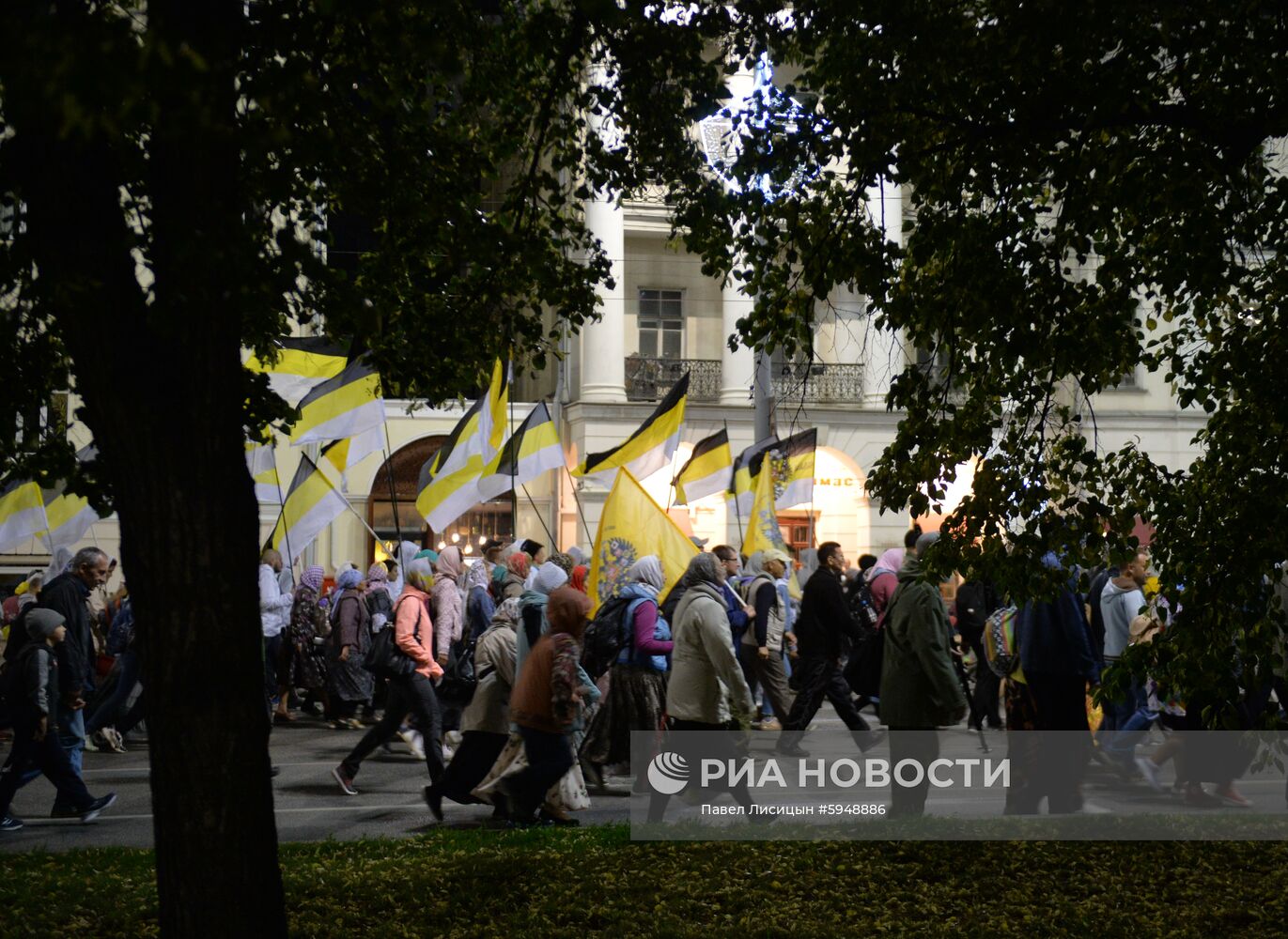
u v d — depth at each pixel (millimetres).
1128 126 6391
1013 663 8469
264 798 4566
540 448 15914
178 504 4449
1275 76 6137
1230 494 6605
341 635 14656
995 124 6234
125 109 3439
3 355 5645
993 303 6359
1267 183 6734
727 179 6730
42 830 9148
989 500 6902
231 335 4578
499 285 7148
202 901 4438
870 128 6320
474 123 7266
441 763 9758
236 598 4527
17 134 4328
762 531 16891
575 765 9242
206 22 3914
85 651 9742
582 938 5965
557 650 8055
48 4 3660
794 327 6754
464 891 6688
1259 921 6246
